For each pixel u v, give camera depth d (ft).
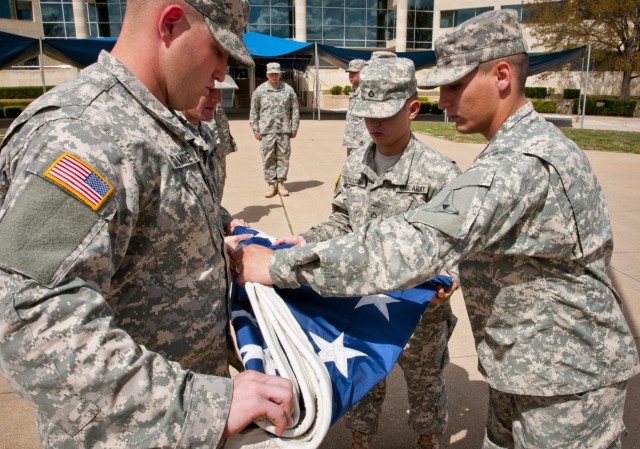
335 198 8.42
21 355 3.21
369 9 106.73
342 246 4.89
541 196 4.77
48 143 3.46
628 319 12.77
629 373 5.29
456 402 9.78
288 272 5.09
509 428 6.03
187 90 4.23
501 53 5.12
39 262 3.24
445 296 6.79
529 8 102.12
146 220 4.00
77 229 3.36
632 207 23.47
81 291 3.35
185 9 3.94
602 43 95.09
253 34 74.33
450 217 4.60
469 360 11.18
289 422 3.93
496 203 4.56
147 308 4.20
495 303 5.33
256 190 27.02
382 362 5.53
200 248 4.42
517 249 4.93
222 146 17.19
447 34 5.34
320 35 106.22
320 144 46.70
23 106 79.66
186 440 3.47
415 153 7.66
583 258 4.96
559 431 5.17
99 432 3.38
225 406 3.61
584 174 4.96
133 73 4.04
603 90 111.96
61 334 3.23
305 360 4.61
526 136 5.04
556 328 5.10
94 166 3.50
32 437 8.67
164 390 3.47
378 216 7.73
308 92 112.47
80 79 3.91
